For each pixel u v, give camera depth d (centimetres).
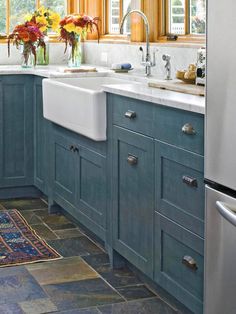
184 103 264
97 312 299
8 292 321
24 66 511
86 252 380
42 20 522
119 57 500
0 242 397
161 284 301
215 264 236
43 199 507
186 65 410
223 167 228
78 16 499
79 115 375
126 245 337
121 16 518
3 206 485
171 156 282
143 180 312
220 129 228
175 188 282
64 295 318
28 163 505
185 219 275
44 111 446
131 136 322
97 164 370
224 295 231
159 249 300
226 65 221
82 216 400
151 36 457
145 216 313
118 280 338
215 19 226
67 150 421
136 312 299
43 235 412
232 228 223
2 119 494
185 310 295
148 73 432
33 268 354
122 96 329
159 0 454
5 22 562
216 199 233
